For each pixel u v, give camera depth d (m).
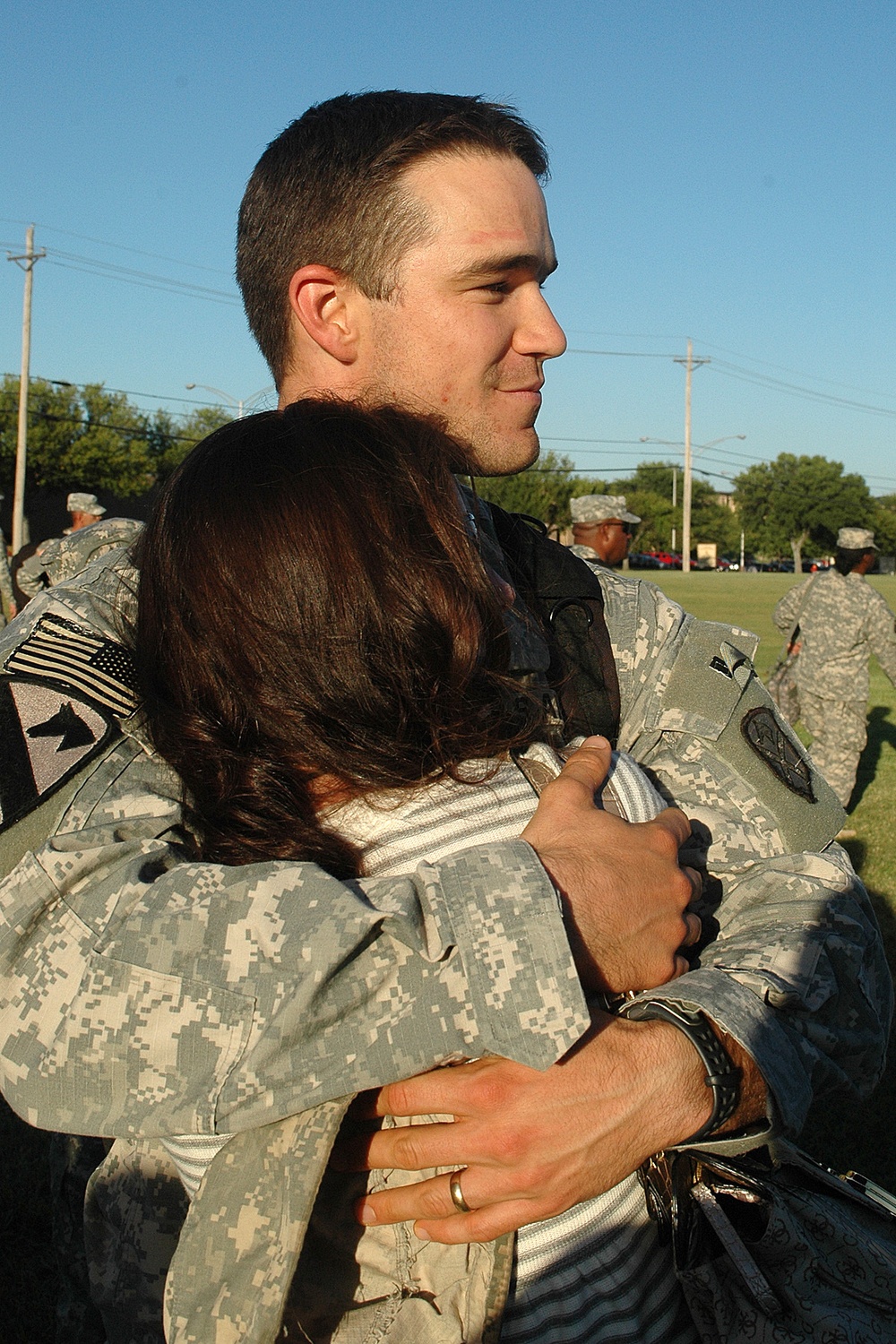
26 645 1.10
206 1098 0.85
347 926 0.86
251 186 1.34
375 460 1.03
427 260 1.21
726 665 1.30
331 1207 0.97
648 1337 1.02
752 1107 0.99
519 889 0.89
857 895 1.17
